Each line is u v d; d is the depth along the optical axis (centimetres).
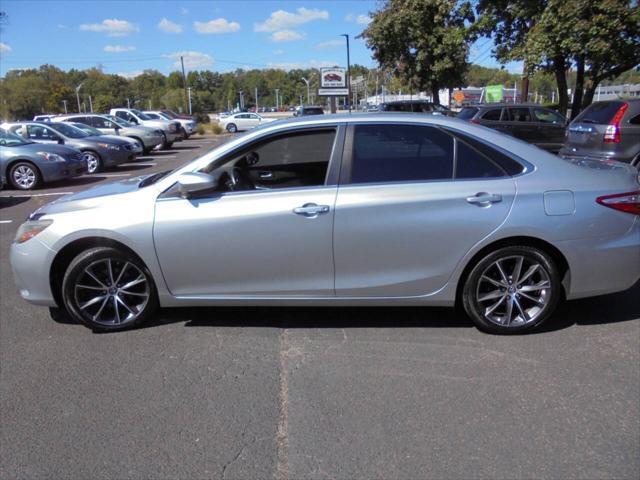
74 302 414
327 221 381
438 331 413
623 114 952
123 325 424
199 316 452
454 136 391
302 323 434
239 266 395
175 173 408
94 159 1559
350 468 264
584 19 1445
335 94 4209
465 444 279
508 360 365
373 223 381
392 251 385
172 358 381
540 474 256
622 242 387
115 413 315
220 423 303
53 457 277
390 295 395
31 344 409
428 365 361
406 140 392
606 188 387
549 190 381
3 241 744
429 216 379
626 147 958
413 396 325
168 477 261
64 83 12300
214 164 405
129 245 397
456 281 391
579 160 446
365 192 383
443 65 2797
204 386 343
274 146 404
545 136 1539
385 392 330
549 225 377
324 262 389
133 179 479
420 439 284
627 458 266
